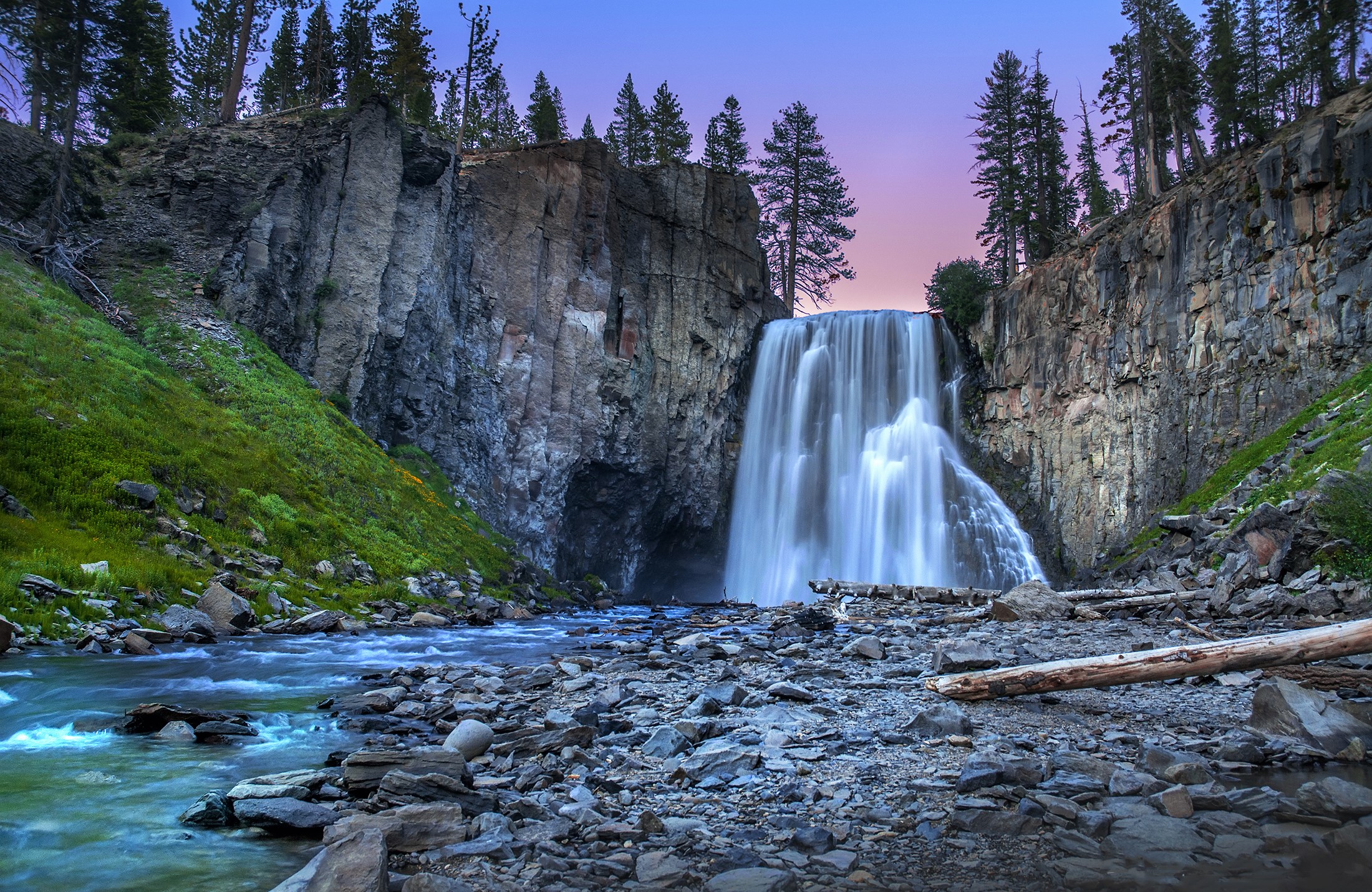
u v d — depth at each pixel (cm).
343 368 3638
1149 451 3800
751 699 1031
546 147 4944
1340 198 3111
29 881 455
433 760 655
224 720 907
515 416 4419
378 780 634
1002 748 767
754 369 5669
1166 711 940
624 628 2412
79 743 802
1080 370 4309
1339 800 558
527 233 4688
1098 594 2294
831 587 2947
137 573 1784
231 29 6241
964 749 768
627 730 886
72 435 2111
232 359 3125
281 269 3588
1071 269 4462
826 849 509
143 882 457
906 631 1966
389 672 1348
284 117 4178
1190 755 694
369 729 909
